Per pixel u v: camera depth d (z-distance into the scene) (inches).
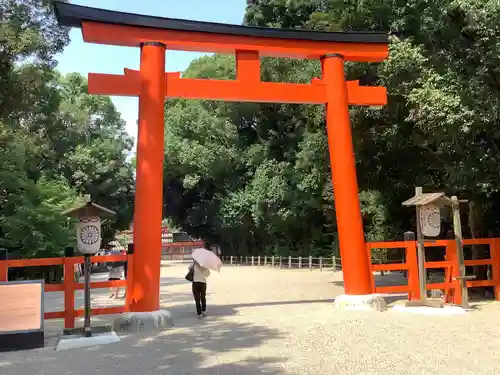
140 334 308.3
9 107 557.0
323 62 418.0
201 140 1421.0
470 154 404.2
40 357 254.2
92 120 1523.1
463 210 558.9
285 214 1143.0
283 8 1162.0
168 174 1526.8
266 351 247.9
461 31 393.7
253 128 1393.9
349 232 391.9
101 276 1200.8
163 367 222.4
